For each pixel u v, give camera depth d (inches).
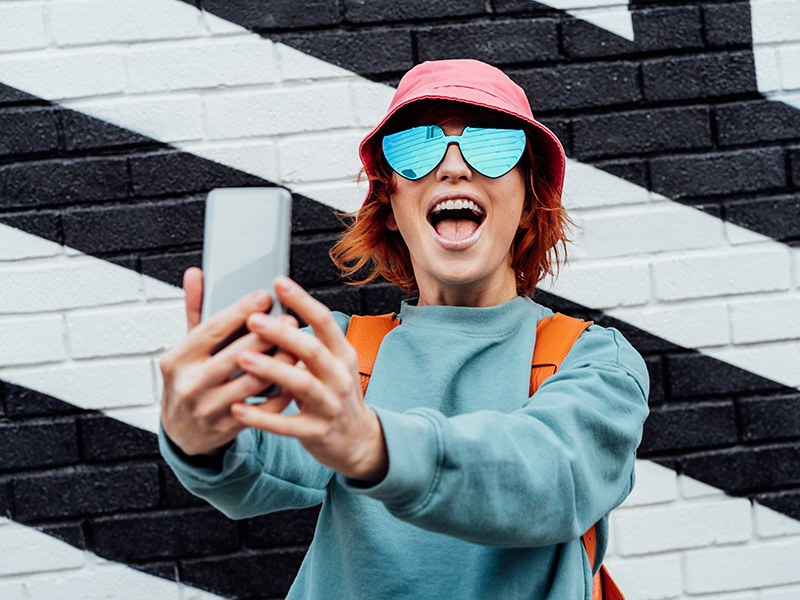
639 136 54.5
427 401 29.4
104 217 52.9
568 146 54.4
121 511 52.5
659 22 54.7
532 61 54.1
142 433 52.6
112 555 52.2
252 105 53.3
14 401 52.2
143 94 53.2
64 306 52.6
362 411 17.7
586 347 29.5
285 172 53.4
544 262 38.1
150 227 53.1
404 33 53.7
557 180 35.7
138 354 52.8
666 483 54.1
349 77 53.6
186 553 52.4
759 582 53.7
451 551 26.7
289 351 16.5
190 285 19.3
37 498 52.1
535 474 20.6
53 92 52.9
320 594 28.9
